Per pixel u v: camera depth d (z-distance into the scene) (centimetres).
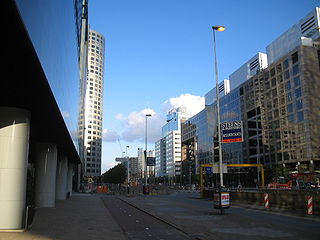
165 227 1614
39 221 1809
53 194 2850
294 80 8775
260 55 14925
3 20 708
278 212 2448
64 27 1661
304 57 8488
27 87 1243
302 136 8369
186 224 1669
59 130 2298
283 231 1435
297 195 2506
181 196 5244
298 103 8588
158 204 3181
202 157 13888
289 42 12575
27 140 1570
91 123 17700
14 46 855
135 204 3175
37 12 877
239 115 11506
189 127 16012
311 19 11462
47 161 2856
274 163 9462
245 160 10775
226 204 2192
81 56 5412
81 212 2392
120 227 1602
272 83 9775
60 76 1574
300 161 8388
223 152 12169
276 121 9494
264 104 10106
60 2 1404
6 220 1452
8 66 1016
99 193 6631
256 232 1407
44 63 1045
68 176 5578
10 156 1491
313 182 6825
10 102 1477
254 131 10644
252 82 10800
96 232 1414
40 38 945
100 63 18825
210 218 1941
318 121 8225
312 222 1834
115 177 10556
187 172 16000
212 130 2730
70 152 3906
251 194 3244
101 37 19162
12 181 1479
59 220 1867
